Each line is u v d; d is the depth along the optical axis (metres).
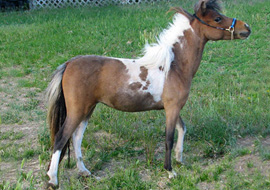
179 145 4.96
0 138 5.83
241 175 4.50
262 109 6.31
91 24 12.12
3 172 4.81
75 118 4.45
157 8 13.73
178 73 4.64
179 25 4.77
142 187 4.36
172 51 4.69
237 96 7.05
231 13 11.78
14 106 6.99
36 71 8.90
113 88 4.50
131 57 9.34
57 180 4.38
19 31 11.78
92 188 4.38
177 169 4.80
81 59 4.55
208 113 6.15
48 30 11.80
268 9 12.04
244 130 5.71
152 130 5.88
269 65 8.41
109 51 9.82
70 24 12.27
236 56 9.11
